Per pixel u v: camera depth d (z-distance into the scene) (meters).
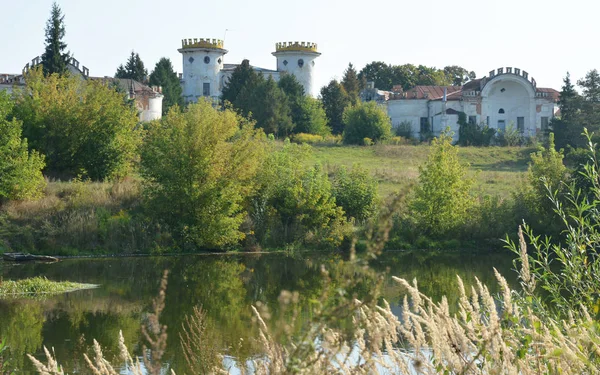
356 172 40.00
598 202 6.02
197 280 25.77
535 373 4.64
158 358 3.13
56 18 67.38
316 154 61.34
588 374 4.52
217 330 16.17
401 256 33.31
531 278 5.29
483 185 48.03
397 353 4.74
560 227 33.81
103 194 37.00
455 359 4.57
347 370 3.91
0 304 20.44
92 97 42.97
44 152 41.91
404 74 115.62
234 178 36.00
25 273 27.38
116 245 34.31
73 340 15.76
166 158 35.47
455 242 36.72
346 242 36.00
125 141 42.91
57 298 21.62
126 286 24.19
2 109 36.38
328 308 2.71
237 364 6.62
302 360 2.70
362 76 111.81
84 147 42.38
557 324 5.22
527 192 37.19
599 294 5.56
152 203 35.62
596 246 5.93
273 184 37.53
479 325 4.62
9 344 15.27
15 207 34.81
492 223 37.09
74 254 33.38
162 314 18.98
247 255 34.28
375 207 38.38
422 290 21.02
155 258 32.97
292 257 33.31
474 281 23.62
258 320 4.67
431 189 37.47
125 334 16.38
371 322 3.19
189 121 36.16
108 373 4.71
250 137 39.38
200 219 35.16
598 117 64.88
